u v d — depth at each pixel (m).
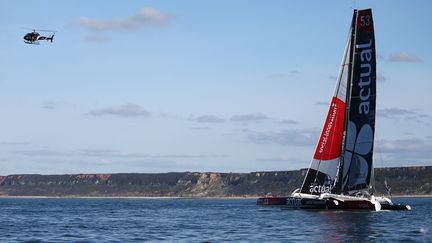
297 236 41.31
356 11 61.19
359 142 60.97
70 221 61.84
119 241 39.97
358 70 60.97
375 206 60.72
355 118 61.16
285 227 48.03
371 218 56.12
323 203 62.47
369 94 60.53
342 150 61.84
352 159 61.31
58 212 86.44
